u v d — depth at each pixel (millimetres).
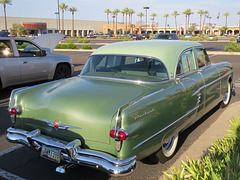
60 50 29094
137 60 3988
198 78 4430
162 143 3393
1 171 3691
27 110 3457
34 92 3662
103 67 4195
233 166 2438
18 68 7785
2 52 7504
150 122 3057
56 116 3166
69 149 2893
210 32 130375
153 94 3254
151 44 4312
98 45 38500
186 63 4336
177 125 3668
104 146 2918
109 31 131500
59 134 3178
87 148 3020
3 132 5145
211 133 4938
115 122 2801
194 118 4363
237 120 3652
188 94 3908
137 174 3568
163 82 3711
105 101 3127
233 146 3074
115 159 2756
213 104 5293
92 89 3486
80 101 3174
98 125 2912
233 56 19641
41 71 8508
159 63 3863
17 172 3676
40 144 3256
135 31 132000
